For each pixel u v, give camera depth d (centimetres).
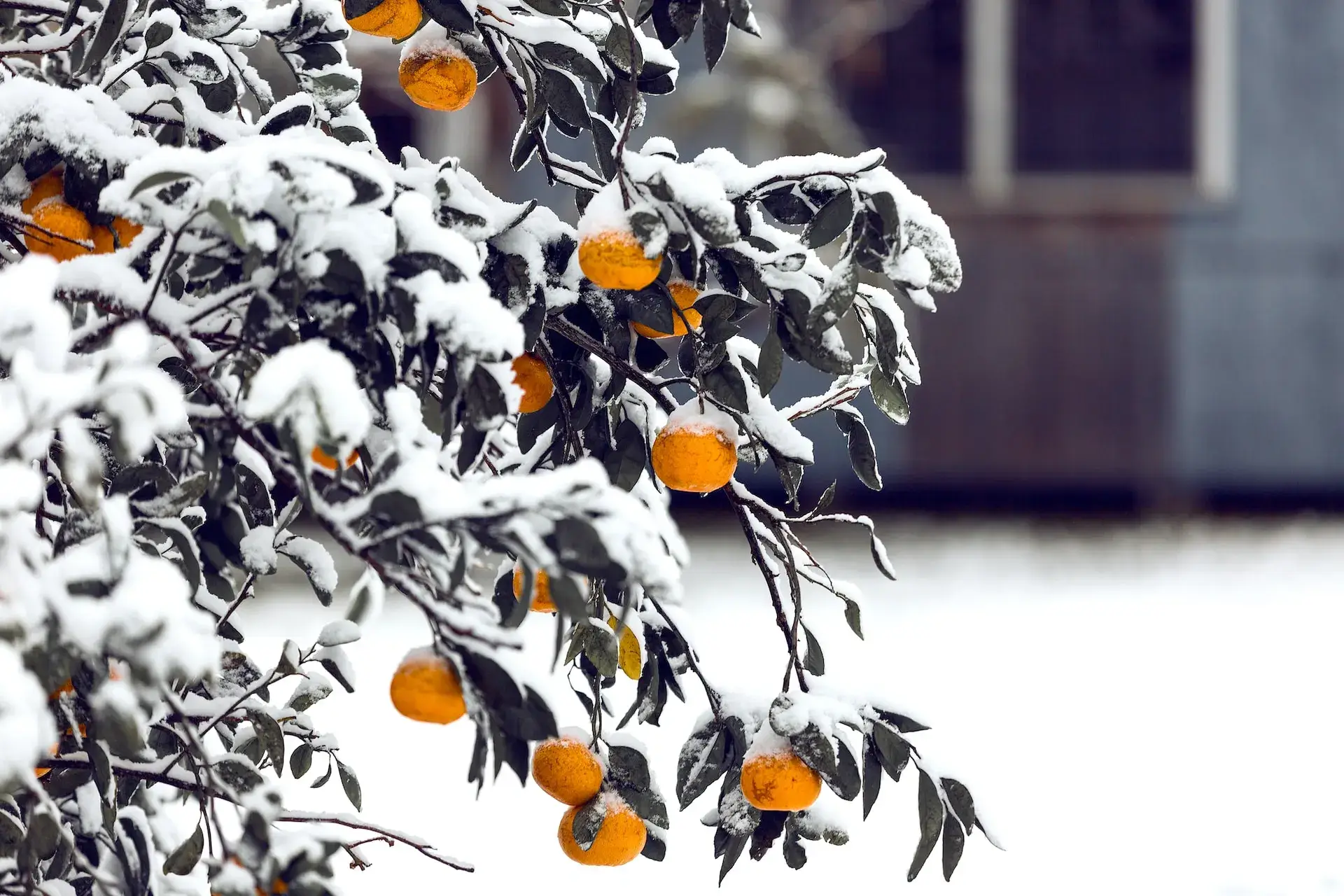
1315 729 879
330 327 487
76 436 471
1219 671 1006
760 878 665
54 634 471
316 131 517
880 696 516
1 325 473
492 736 482
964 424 1673
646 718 523
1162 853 675
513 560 515
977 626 1132
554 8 507
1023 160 1666
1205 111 1633
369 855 670
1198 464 1659
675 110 1530
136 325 470
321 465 502
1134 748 837
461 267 486
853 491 1666
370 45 1193
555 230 507
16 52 530
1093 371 1664
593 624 515
